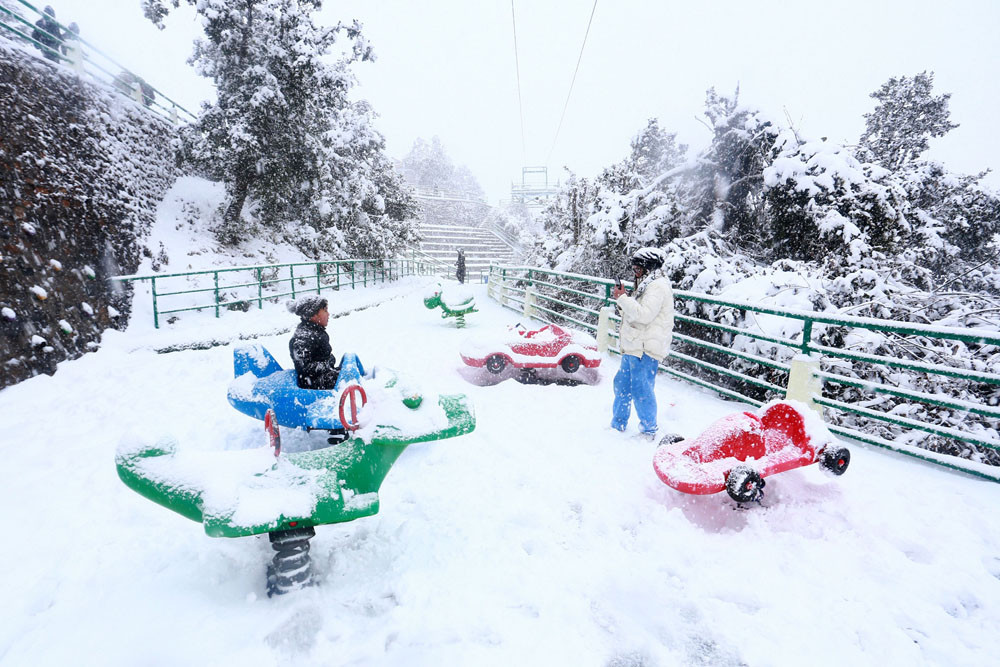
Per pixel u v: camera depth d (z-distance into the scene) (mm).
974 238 13367
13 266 7492
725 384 8109
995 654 2236
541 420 5164
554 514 3375
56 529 3232
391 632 2316
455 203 58906
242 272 14711
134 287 10625
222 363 7719
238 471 2465
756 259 10398
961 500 3602
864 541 3080
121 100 14750
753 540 3107
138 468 2365
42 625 2371
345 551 2932
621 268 12391
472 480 3850
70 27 13672
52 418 5379
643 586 2691
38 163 9234
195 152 14812
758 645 2291
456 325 11609
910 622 2434
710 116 11375
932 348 6199
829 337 6637
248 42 14750
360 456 2773
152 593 2580
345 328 11195
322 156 17109
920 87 22828
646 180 16469
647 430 4656
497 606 2510
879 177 9508
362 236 22281
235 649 2195
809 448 3650
